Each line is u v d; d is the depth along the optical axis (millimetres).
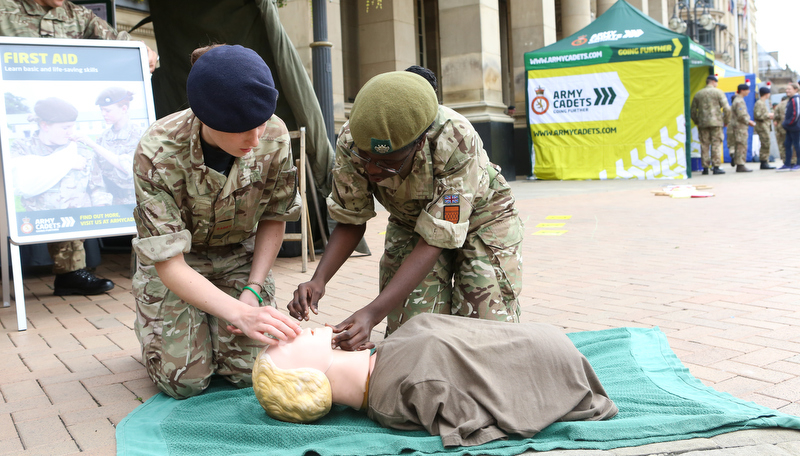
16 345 3613
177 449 2188
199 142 2363
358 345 2379
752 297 3984
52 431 2430
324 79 6426
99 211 4391
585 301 4102
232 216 2605
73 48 4438
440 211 2463
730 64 50281
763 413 2230
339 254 2768
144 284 2697
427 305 2898
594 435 2141
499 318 2896
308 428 2252
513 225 2979
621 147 13992
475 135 2562
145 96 4641
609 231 7020
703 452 2027
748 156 20234
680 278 4625
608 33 13914
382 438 2148
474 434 2143
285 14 10461
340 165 2648
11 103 4199
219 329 2830
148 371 2750
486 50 13484
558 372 2252
